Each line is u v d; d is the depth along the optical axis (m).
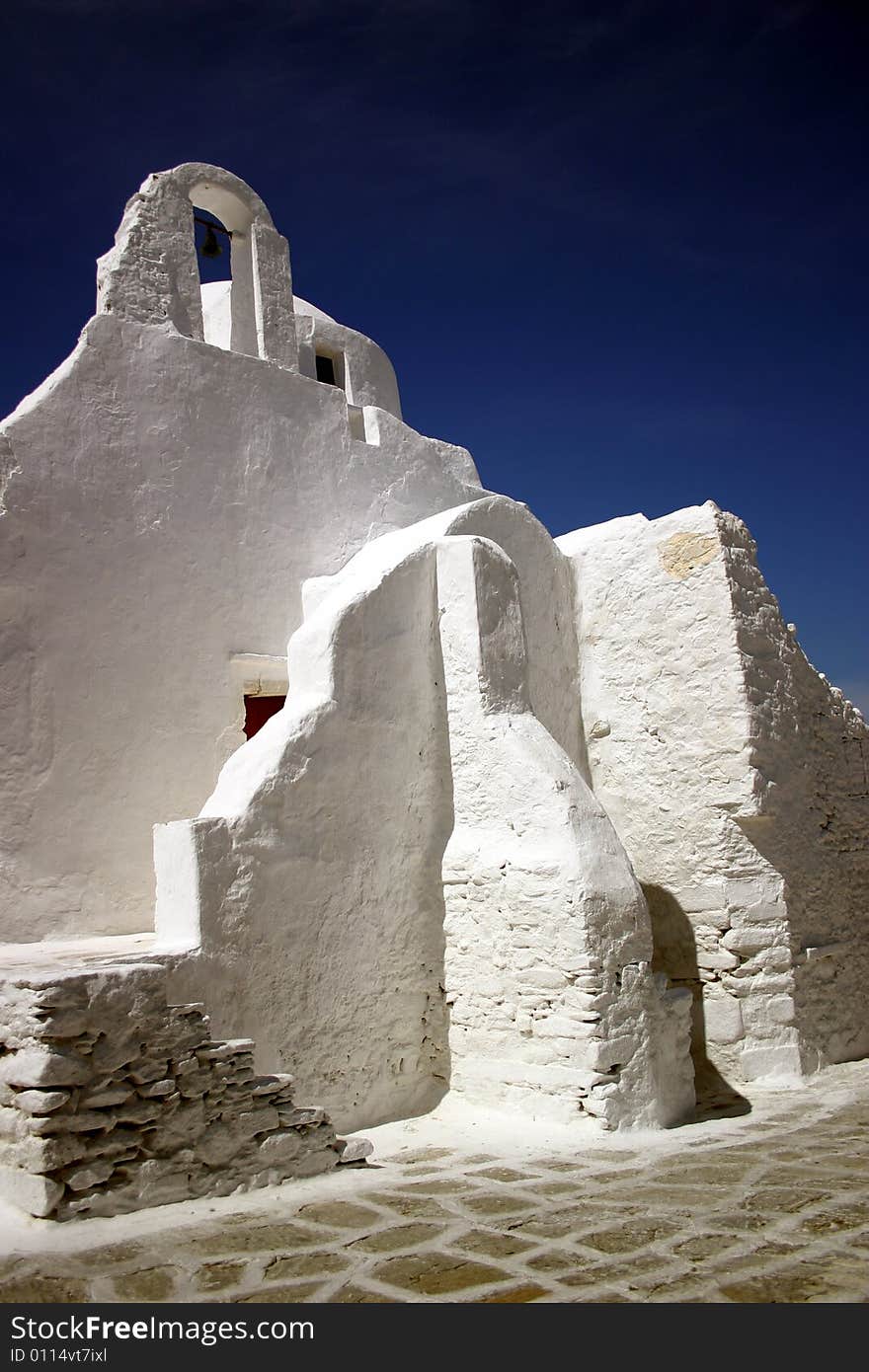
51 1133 4.66
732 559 8.81
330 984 6.75
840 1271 4.10
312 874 6.73
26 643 7.02
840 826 9.49
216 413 8.40
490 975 7.12
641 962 6.95
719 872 8.50
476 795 7.47
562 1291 3.96
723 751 8.56
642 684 9.15
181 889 6.13
